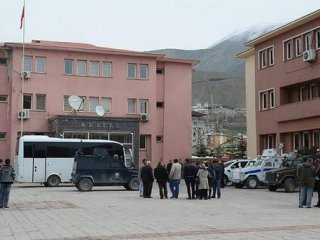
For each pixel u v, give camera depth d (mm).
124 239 12273
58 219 16859
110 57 51375
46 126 48500
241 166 39750
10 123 47594
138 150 48375
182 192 32344
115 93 51312
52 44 50594
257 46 48875
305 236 12555
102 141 38969
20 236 13055
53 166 38406
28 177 37875
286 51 44219
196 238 12258
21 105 47531
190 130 55312
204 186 25688
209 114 125562
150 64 52719
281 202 23797
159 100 54531
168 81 54906
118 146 38906
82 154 35625
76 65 50125
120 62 51719
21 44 47688
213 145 101062
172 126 54562
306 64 41062
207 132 116438
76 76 50031
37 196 27969
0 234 13453
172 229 14023
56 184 38438
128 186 33469
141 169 27188
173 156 54250
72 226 14977
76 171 32531
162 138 54156
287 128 43562
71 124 46188
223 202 23844
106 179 32906
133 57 52188
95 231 13828
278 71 45125
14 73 47594
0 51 49000
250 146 52812
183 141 54875
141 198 26500
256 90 48781
